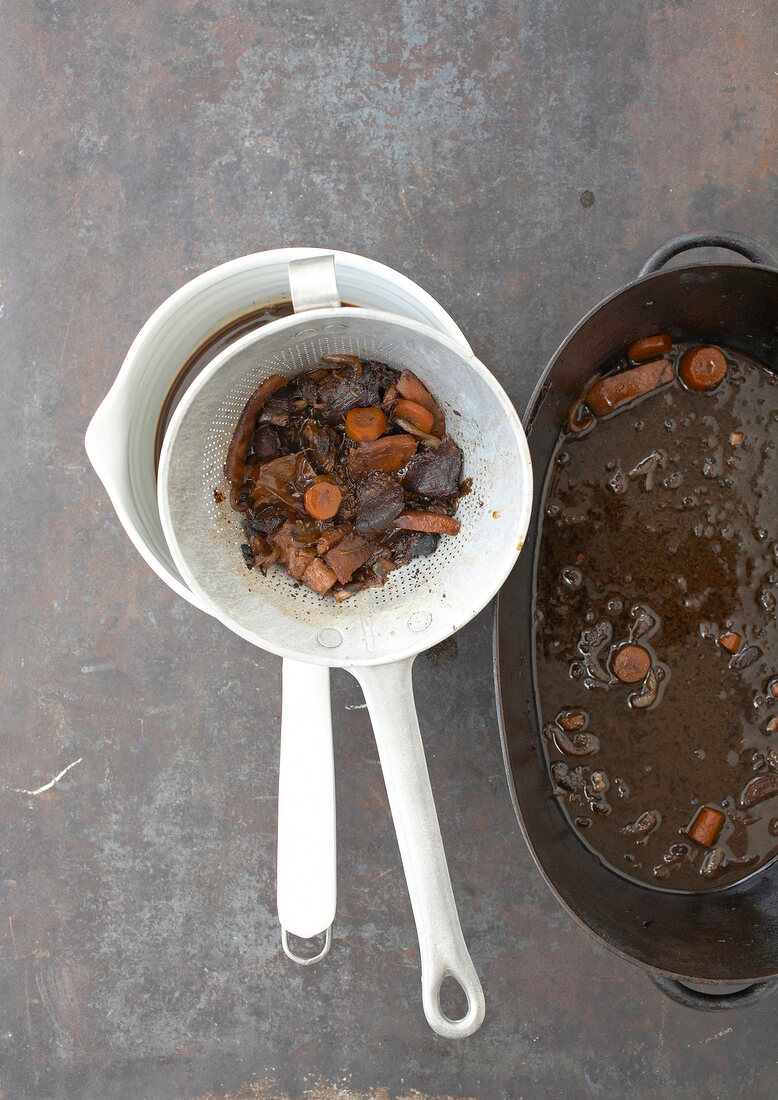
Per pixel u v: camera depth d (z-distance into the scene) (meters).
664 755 0.86
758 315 0.84
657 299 0.82
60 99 0.91
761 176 0.91
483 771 0.91
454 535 0.79
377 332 0.75
